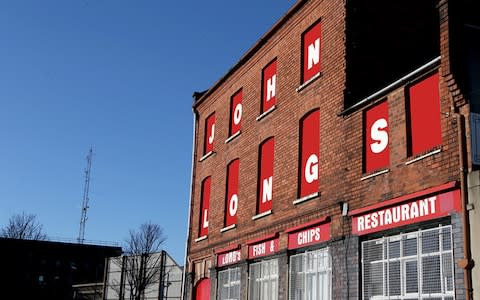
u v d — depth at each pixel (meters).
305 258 15.28
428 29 16.20
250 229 18.48
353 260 13.05
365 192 13.09
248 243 18.27
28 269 63.47
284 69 18.06
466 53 11.09
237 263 18.97
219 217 20.98
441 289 10.62
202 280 21.98
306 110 16.33
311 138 16.08
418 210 11.41
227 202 20.77
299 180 16.23
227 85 22.14
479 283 9.74
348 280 13.10
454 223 10.47
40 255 64.50
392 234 12.11
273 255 16.75
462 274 10.10
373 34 15.38
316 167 15.59
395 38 15.62
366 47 15.19
